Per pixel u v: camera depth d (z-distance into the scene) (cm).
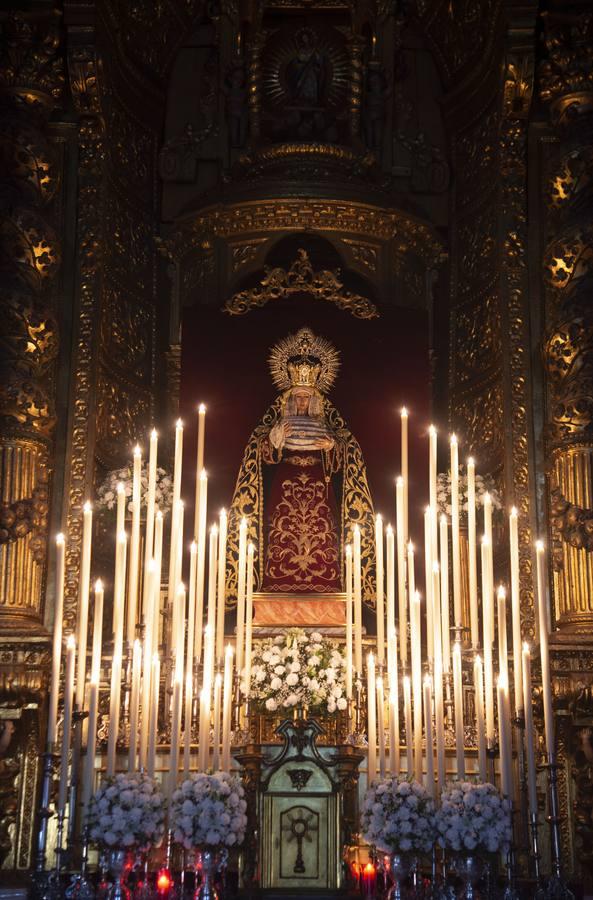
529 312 1216
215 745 916
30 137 1200
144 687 924
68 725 882
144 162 1334
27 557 1099
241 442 1228
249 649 986
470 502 1021
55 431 1159
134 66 1316
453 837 841
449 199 1343
